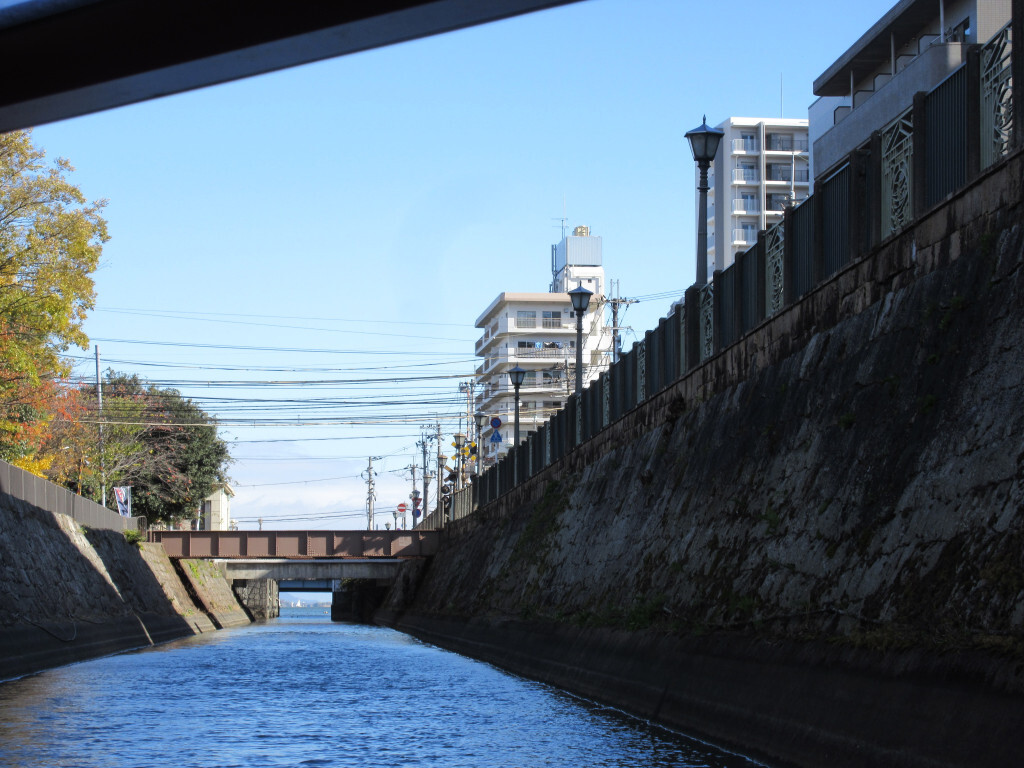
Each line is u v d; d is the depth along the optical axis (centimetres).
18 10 600
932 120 1510
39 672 3091
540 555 3778
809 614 1430
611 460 3253
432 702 2294
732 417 2178
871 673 1161
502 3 559
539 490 4388
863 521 1398
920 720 1021
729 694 1549
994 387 1183
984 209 1329
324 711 2139
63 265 4181
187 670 3194
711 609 1828
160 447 7150
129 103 680
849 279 1728
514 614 3728
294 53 618
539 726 1870
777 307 2097
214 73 644
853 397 1586
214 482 7725
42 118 700
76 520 4541
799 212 2014
